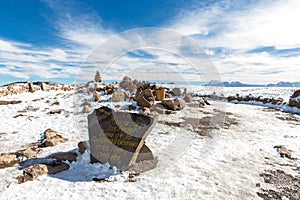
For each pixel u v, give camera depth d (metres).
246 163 5.00
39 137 7.15
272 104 16.23
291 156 5.50
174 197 3.52
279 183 4.06
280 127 8.95
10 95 16.78
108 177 4.22
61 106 12.89
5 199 3.45
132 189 3.78
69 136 7.27
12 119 9.88
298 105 13.47
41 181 4.07
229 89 31.14
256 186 3.93
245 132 8.03
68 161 5.02
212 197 3.54
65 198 3.48
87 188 3.81
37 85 22.44
